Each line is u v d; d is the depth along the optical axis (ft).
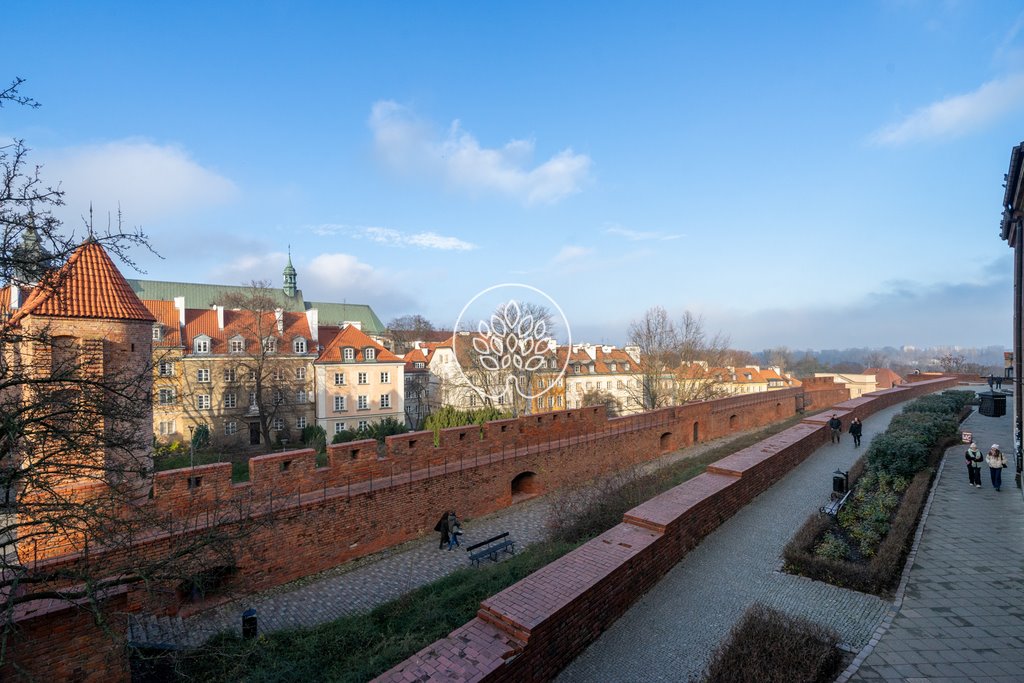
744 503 50.96
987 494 48.62
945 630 28.12
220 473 44.11
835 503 47.50
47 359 46.80
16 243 28.07
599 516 47.65
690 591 34.42
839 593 32.99
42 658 24.18
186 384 138.92
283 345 155.94
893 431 65.41
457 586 40.22
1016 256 56.18
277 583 45.06
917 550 37.55
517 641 24.90
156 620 38.34
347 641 32.68
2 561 25.27
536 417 72.13
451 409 98.89
